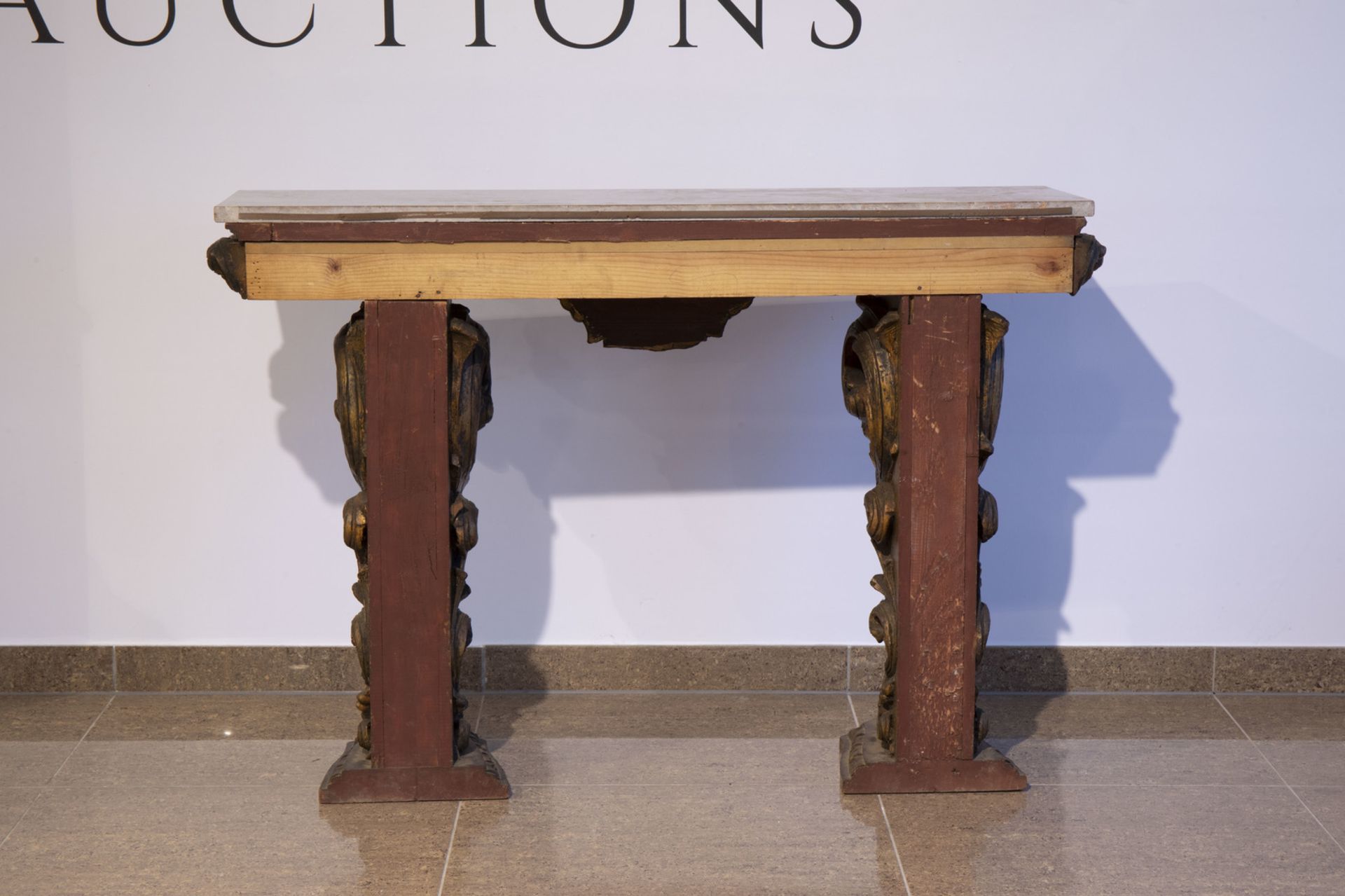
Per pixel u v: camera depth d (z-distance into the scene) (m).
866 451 3.15
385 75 2.99
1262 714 3.11
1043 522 3.20
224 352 3.08
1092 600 3.23
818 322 3.10
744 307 2.61
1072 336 3.12
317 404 3.11
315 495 3.16
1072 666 3.21
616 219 2.35
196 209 3.02
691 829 2.52
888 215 2.38
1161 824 2.55
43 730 2.98
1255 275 3.08
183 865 2.39
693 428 3.14
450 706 2.59
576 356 3.11
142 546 3.16
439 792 2.62
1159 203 3.06
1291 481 3.17
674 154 3.03
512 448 3.14
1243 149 3.04
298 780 2.73
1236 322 3.11
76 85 2.97
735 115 3.02
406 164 3.02
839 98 3.02
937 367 2.47
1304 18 2.99
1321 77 3.01
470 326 2.51
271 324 3.07
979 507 2.55
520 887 2.32
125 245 3.03
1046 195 2.57
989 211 2.38
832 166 3.04
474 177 3.03
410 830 2.51
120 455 3.12
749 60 3.00
